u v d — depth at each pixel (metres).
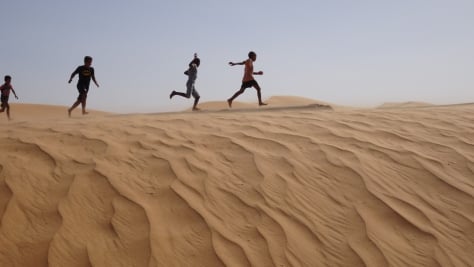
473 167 3.74
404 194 3.33
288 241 2.75
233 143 4.44
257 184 3.46
